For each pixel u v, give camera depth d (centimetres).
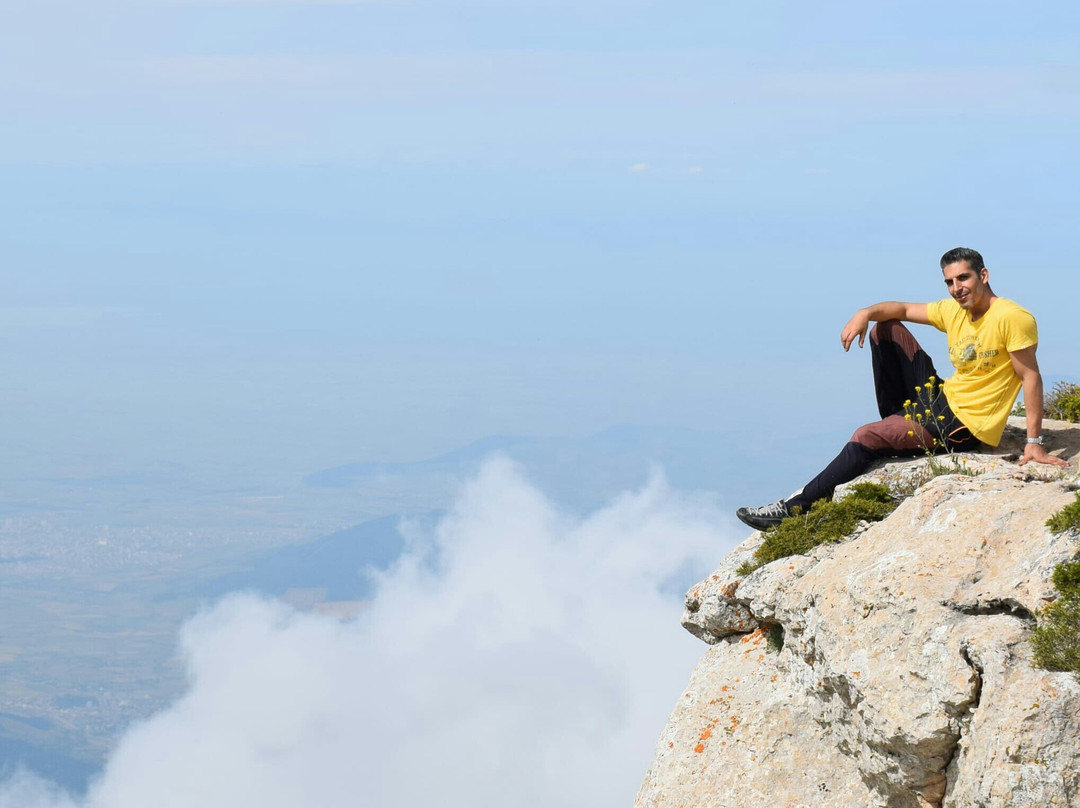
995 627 668
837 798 841
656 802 946
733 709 958
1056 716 596
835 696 816
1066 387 1230
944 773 694
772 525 1070
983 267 1010
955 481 866
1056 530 709
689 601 1082
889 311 1104
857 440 1055
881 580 770
